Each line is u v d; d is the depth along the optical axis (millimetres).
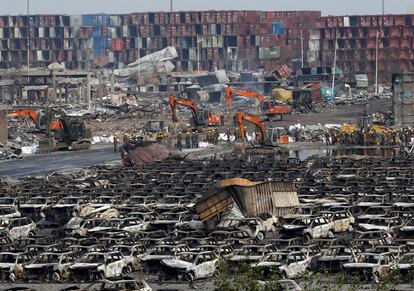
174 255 171875
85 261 174000
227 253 176375
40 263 175125
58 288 165125
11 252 181625
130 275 172875
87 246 184000
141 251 179750
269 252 171625
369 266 160000
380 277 159000
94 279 169750
